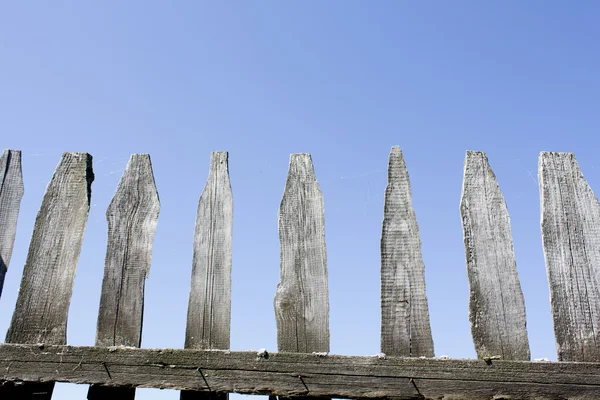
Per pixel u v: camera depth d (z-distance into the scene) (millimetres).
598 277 2846
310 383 2715
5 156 3404
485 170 3104
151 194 3252
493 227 2967
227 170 3287
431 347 2768
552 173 3064
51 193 3314
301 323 2893
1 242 3203
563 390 2598
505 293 2836
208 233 3137
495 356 2699
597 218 2969
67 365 2852
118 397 2914
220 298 2980
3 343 2930
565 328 2752
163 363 2809
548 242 2920
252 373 2756
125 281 3059
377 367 2707
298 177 3215
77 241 3180
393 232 2998
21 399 2908
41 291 3076
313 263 3002
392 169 3148
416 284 2887
